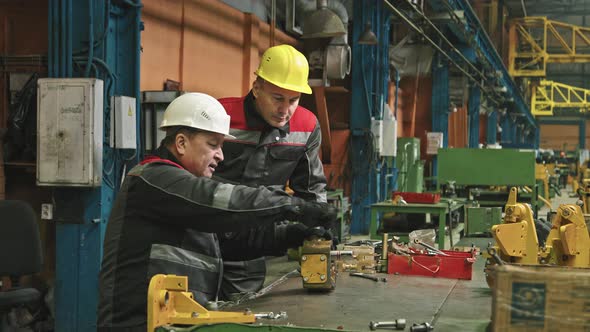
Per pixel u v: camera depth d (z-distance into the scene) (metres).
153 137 5.31
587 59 24.53
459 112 16.98
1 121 5.10
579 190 5.44
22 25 5.17
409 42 11.73
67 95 4.17
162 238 2.14
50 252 5.25
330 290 2.40
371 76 9.32
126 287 2.13
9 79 5.10
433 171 14.05
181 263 2.17
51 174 4.23
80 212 4.34
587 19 33.28
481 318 2.00
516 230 2.59
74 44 4.36
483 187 9.92
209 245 2.28
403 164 11.55
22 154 4.98
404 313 2.06
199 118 2.14
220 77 7.30
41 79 4.21
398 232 7.09
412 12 8.97
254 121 2.96
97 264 4.35
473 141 17.52
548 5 29.45
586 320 1.47
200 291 2.21
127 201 2.15
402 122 13.66
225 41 7.39
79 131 4.17
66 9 4.31
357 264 2.81
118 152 4.47
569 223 2.90
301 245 2.50
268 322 1.92
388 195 10.23
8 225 4.02
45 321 4.67
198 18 6.69
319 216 2.05
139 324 2.12
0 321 4.06
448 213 7.33
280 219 2.03
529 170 8.70
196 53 6.68
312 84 8.35
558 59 25.19
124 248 2.14
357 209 9.34
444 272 2.72
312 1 8.95
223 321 1.78
